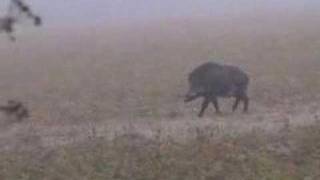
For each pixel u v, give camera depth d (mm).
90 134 37656
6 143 36719
